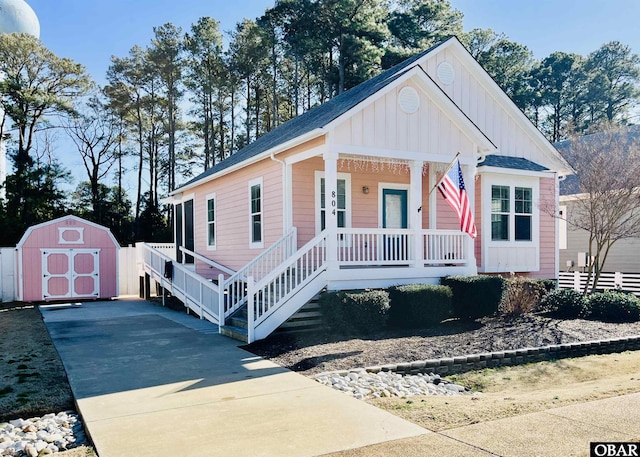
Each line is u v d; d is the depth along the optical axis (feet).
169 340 31.68
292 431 15.38
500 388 23.20
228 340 31.58
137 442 14.70
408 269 37.04
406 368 23.95
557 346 28.25
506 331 31.76
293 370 23.66
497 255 45.88
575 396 19.03
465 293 35.37
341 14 108.47
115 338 32.63
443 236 39.29
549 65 151.84
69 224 57.98
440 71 48.65
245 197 47.21
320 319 33.65
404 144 36.83
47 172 107.45
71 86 115.65
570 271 66.13
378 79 49.85
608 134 46.24
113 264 59.82
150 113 128.16
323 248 34.91
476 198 46.29
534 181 48.42
